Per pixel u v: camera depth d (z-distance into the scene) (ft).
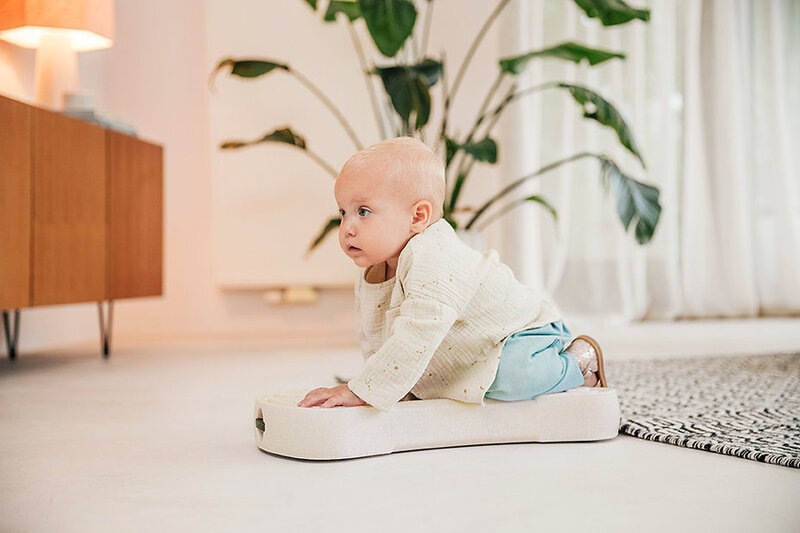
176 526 2.72
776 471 3.42
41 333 10.07
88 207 8.16
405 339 3.63
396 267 4.06
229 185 12.01
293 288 12.17
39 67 9.00
